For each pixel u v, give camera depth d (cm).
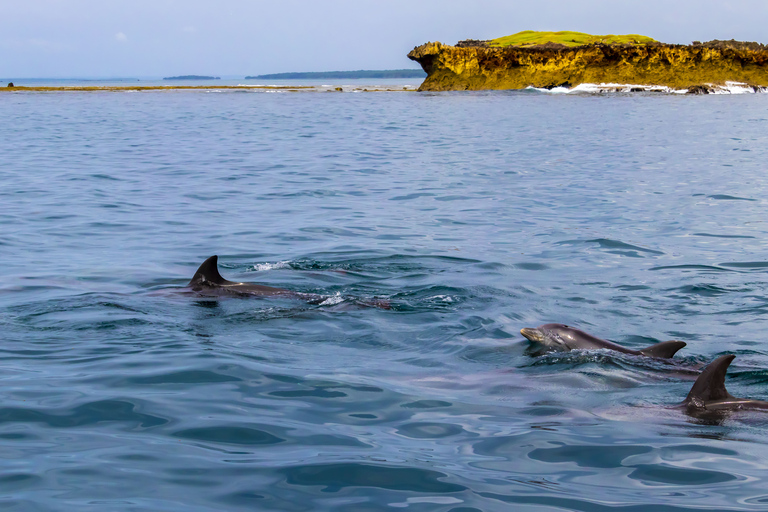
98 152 3397
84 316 1074
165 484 567
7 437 652
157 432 670
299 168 2902
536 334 979
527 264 1434
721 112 6209
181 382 811
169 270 1377
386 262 1452
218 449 634
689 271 1359
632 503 539
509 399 778
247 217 1925
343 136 4319
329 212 2000
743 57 9894
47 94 10394
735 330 1039
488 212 2002
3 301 1149
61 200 2114
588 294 1228
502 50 10300
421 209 2050
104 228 1761
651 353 915
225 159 3180
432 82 10538
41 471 585
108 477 576
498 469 600
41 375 827
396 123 5312
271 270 1385
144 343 959
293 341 984
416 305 1165
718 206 2022
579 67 10150
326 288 1266
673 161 3053
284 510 530
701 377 757
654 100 8281
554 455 629
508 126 5022
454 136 4328
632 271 1370
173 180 2559
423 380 840
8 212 1923
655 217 1895
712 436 669
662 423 705
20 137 4044
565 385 822
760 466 604
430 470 596
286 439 659
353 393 786
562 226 1805
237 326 1045
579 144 3838
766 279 1293
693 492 557
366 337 1009
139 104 7825
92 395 763
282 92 11806
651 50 9962
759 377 851
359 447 643
